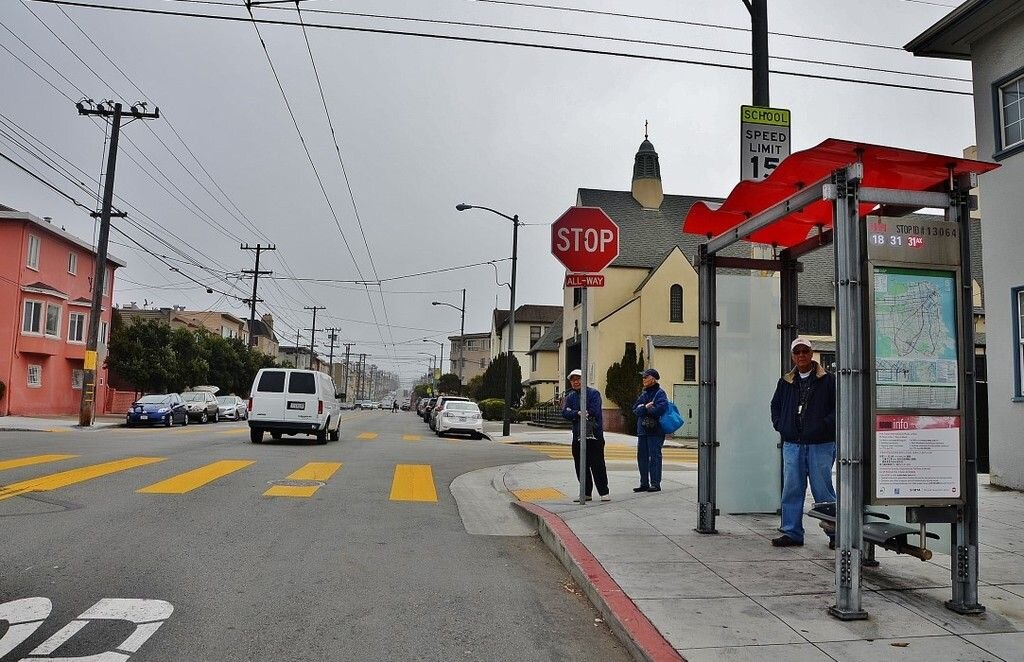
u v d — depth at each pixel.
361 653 4.75
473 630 5.27
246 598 5.73
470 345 108.75
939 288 5.58
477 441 25.84
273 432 21.59
